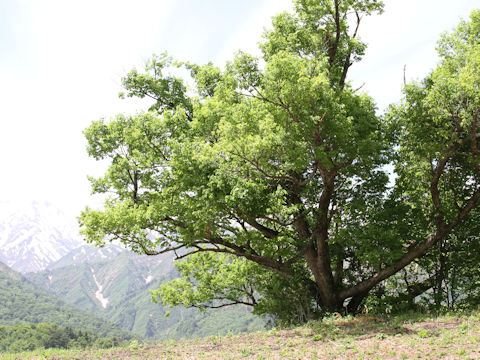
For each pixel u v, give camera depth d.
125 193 18.50
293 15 18.80
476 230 18.69
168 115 17.83
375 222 18.00
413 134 16.56
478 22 16.02
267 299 22.69
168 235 16.83
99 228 15.53
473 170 17.41
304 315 19.53
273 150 14.16
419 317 13.66
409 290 21.05
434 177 16.41
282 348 11.17
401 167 19.22
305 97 13.54
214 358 10.55
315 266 19.72
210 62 20.77
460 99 13.69
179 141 16.95
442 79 14.03
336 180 20.02
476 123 13.65
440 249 19.55
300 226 20.09
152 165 17.62
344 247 20.58
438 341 9.62
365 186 19.98
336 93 16.67
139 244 16.36
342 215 19.80
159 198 16.86
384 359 8.71
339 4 17.95
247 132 14.24
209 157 14.70
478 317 11.88
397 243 17.00
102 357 11.32
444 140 15.70
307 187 18.77
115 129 18.67
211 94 20.53
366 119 16.91
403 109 17.77
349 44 19.11
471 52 14.16
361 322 13.87
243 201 14.07
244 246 19.02
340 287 21.16
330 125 14.32
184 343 13.56
